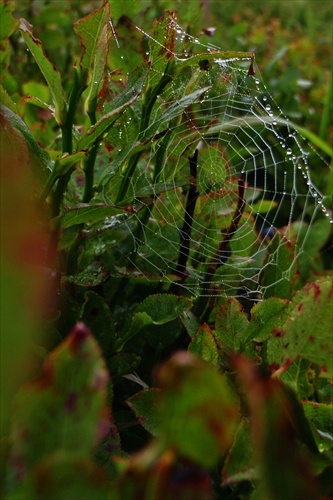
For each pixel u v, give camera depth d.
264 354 0.67
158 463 0.54
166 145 0.74
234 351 0.68
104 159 0.75
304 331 0.61
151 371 0.72
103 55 0.68
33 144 0.66
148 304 0.69
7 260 0.45
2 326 0.45
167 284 0.76
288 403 0.60
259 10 2.31
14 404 0.56
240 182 0.75
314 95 1.57
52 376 0.56
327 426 0.63
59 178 0.68
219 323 0.68
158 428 0.62
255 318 0.68
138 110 0.73
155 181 0.75
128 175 0.72
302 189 1.23
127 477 0.56
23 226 0.46
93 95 0.69
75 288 0.71
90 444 0.56
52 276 0.67
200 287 0.75
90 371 0.56
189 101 0.68
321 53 1.95
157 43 0.71
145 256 0.74
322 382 0.67
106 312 0.69
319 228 0.93
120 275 0.71
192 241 0.75
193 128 0.75
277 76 1.68
